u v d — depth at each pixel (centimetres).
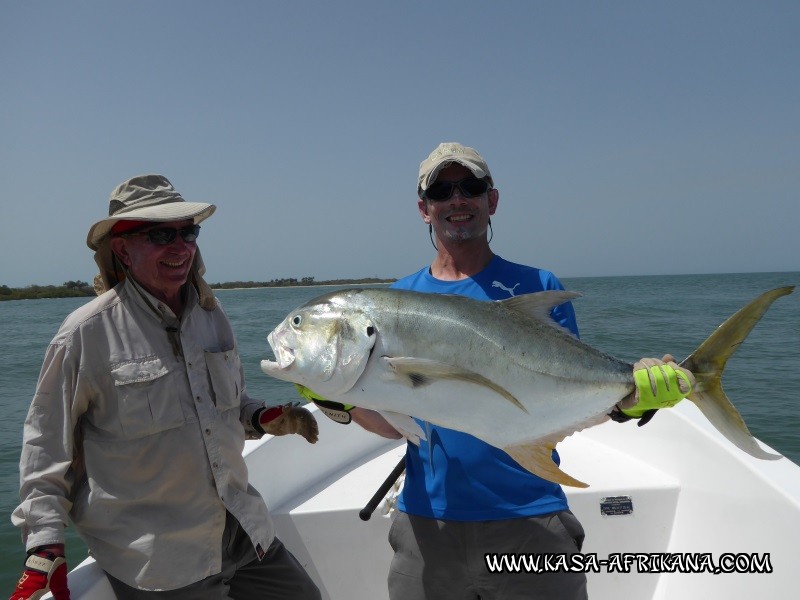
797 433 781
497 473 255
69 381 231
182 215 243
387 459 426
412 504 269
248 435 296
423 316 231
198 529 246
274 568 275
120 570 238
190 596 244
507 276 279
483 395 227
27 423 230
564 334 242
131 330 243
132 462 238
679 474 353
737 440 229
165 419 241
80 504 239
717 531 308
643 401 230
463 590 261
